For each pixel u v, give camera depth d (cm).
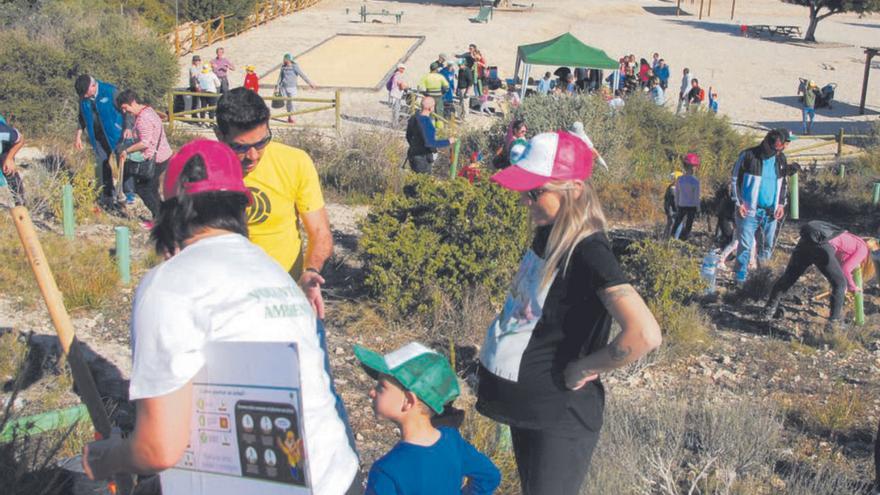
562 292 280
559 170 277
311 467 236
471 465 306
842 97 3450
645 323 262
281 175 400
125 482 287
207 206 242
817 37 4969
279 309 237
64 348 277
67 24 1997
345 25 4122
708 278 1010
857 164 1920
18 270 831
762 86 3509
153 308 221
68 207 970
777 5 6281
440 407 287
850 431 684
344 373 713
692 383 761
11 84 1612
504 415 297
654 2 6066
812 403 732
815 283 1069
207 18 3562
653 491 534
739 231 1027
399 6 4925
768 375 796
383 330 815
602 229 282
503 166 1353
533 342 287
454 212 856
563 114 1797
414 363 285
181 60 3041
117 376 654
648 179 1659
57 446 440
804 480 563
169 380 218
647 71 2988
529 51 2586
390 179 1445
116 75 1895
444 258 831
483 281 839
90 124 1120
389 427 614
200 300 224
